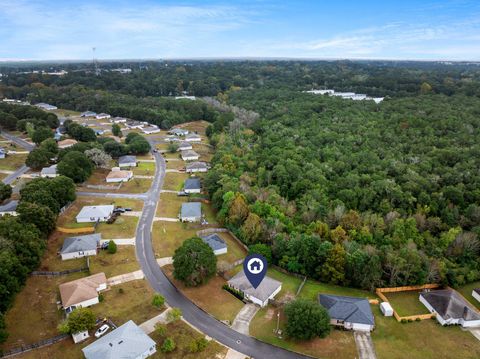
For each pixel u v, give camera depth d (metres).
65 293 61.78
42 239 73.94
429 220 86.69
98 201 103.62
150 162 142.25
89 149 131.38
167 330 56.66
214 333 56.78
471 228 85.56
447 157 116.81
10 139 157.88
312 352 53.97
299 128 160.50
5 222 69.75
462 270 72.81
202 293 66.31
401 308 64.88
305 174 108.75
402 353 54.38
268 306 63.72
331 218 85.25
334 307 60.53
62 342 53.81
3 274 56.91
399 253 71.94
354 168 116.75
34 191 86.94
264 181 111.56
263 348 54.31
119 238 84.44
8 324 56.38
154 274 71.81
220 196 98.19
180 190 115.00
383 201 93.81
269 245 80.31
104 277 67.19
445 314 60.50
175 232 88.38
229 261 77.06
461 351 55.03
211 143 169.75
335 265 70.25
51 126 177.38
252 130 170.50
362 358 53.25
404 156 122.06
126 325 54.53
